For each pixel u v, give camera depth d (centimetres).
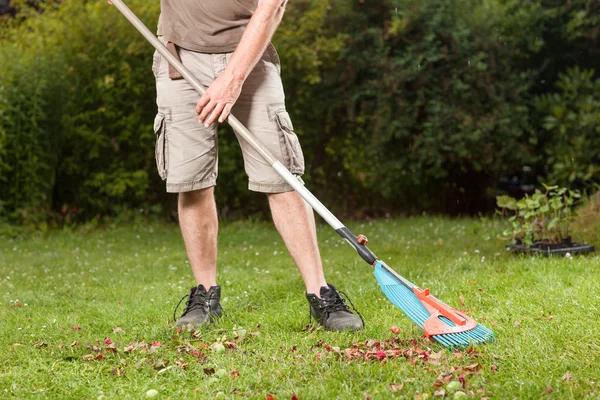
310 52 855
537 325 306
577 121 818
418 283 427
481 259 501
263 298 406
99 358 285
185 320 329
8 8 1112
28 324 359
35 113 795
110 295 450
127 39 841
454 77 863
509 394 230
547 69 898
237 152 874
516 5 877
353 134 944
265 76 323
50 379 265
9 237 774
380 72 880
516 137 876
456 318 291
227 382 255
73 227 820
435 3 870
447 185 944
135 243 740
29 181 804
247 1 323
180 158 325
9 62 808
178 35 325
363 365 263
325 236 744
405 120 870
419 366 258
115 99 848
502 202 527
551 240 508
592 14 846
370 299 380
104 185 850
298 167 326
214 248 346
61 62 820
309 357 274
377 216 955
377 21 902
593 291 351
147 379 262
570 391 229
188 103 323
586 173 806
